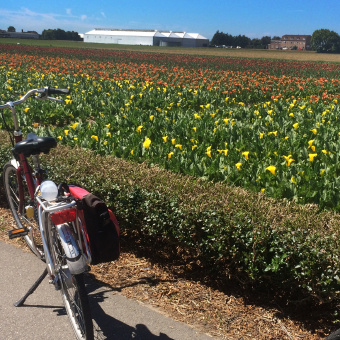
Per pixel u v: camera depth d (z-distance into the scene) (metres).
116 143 7.66
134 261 4.56
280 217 3.86
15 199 4.63
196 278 4.21
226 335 3.36
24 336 3.30
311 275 3.34
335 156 6.82
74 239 2.98
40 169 3.70
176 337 3.32
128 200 4.51
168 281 4.16
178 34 163.75
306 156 7.10
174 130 9.16
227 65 46.34
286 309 3.71
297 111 12.41
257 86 21.72
